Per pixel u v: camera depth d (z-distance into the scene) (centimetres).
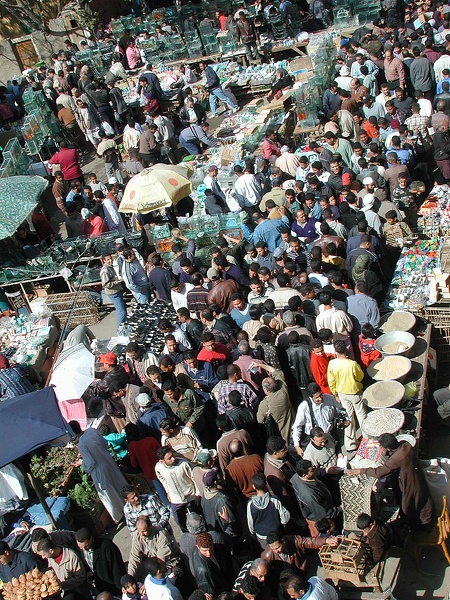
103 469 944
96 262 1546
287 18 2394
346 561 766
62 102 2236
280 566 798
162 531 814
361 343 1027
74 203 1642
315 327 1041
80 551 855
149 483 1009
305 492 812
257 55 2378
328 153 1503
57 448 1049
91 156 2214
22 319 1431
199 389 1020
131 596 772
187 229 1458
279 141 1777
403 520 838
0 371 1177
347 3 2386
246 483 868
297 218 1289
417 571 833
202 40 2475
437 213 1296
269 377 948
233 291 1148
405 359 1016
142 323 1250
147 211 1420
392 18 2178
